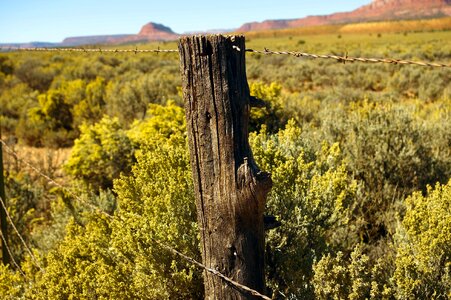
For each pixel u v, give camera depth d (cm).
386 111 605
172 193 312
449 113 762
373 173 531
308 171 404
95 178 716
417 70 1914
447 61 3025
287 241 322
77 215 518
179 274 286
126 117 1280
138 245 294
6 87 2238
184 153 361
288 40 10100
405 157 522
